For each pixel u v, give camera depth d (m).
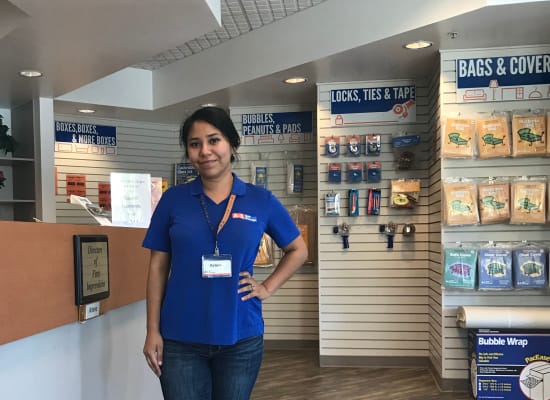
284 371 5.30
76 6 3.48
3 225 1.37
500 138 4.39
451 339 4.52
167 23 3.83
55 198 6.49
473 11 3.72
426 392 4.52
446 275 4.45
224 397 1.82
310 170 6.39
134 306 2.49
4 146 5.91
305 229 6.28
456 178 4.50
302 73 5.19
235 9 4.75
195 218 1.83
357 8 4.45
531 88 4.46
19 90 5.61
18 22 3.73
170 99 6.44
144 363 2.61
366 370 5.27
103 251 2.00
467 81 4.54
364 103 5.48
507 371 4.11
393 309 5.38
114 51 4.39
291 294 6.34
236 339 1.79
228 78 5.63
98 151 7.18
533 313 4.18
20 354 1.53
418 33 4.15
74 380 1.86
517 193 4.31
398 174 5.42
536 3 3.59
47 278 1.60
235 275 1.79
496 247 4.41
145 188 3.24
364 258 5.43
